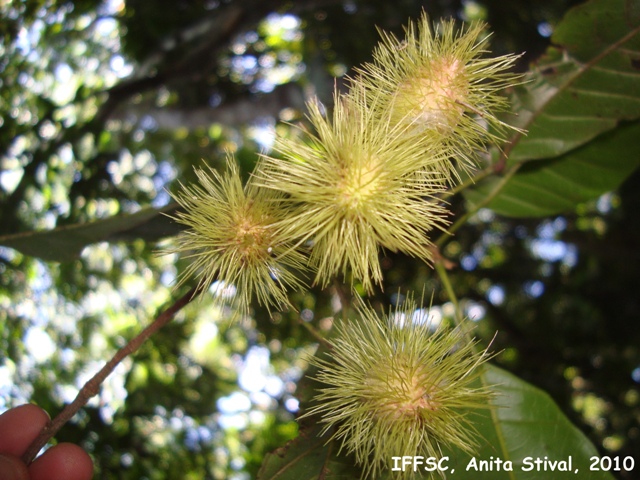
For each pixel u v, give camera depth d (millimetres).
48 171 3869
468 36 1523
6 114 3922
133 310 4273
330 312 4129
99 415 3465
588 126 1969
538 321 5684
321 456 1792
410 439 1410
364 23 4457
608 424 5020
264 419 4703
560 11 4238
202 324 5039
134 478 3492
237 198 1554
